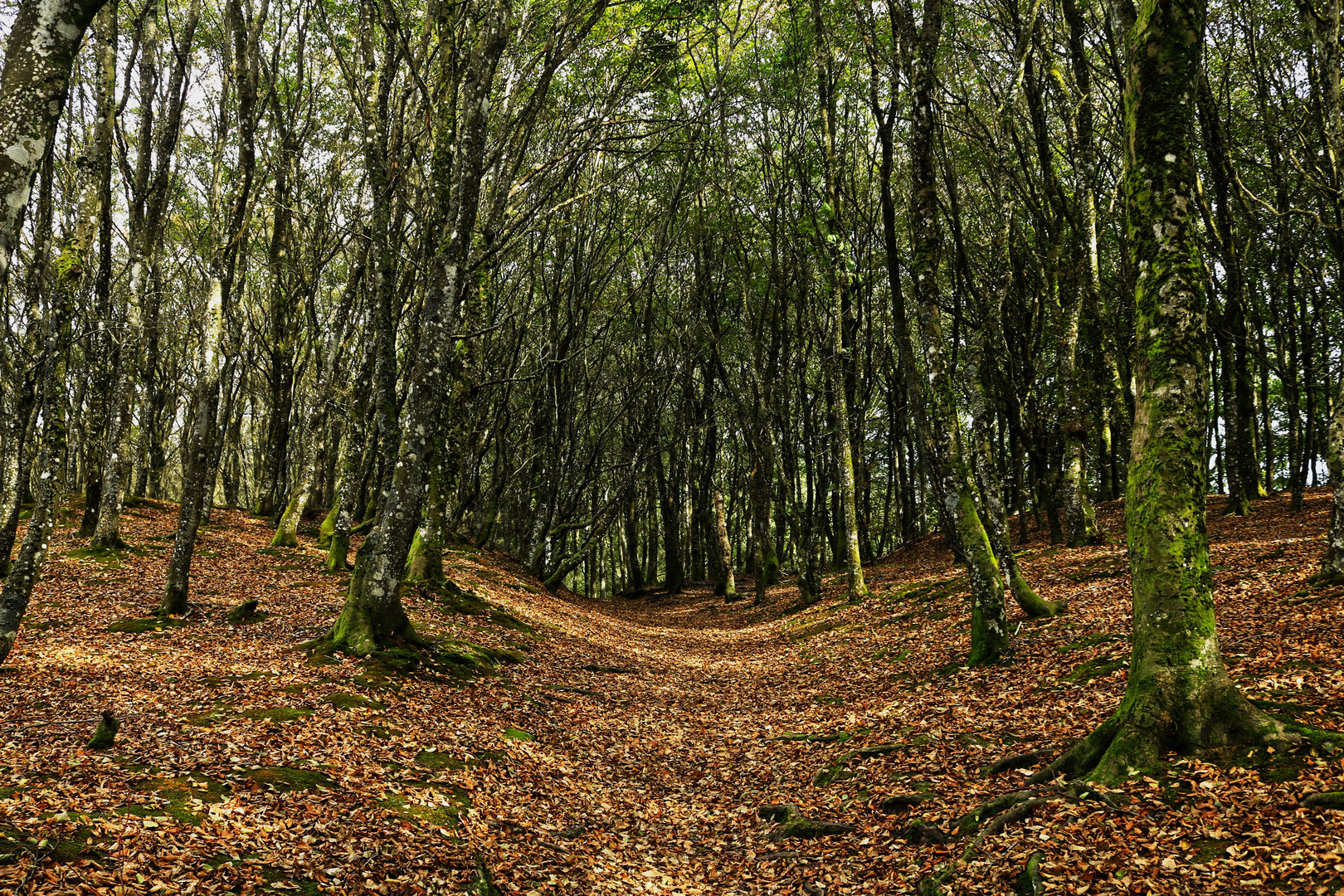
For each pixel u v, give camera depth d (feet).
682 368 127.24
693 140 81.61
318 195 101.71
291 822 21.40
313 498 115.14
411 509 42.70
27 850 16.85
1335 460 36.19
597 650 63.10
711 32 75.97
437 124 48.70
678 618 106.52
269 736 27.48
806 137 93.86
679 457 145.07
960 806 24.45
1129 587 47.16
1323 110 50.21
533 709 40.22
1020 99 75.05
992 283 84.38
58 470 39.50
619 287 124.57
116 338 69.05
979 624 41.47
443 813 24.45
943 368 43.50
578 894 21.94
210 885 17.48
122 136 64.80
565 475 122.01
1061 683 33.60
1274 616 33.83
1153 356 23.47
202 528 84.23
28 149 17.70
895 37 53.52
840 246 80.69
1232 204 70.74
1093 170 65.05
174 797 21.35
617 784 33.01
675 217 110.63
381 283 46.32
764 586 103.50
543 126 89.66
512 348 108.47
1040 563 65.26
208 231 97.60
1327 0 42.96
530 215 68.80
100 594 51.98
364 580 41.93
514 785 29.22
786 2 82.53
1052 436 94.38
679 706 48.83
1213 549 55.93
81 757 23.26
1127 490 24.41
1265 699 24.94
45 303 42.86
